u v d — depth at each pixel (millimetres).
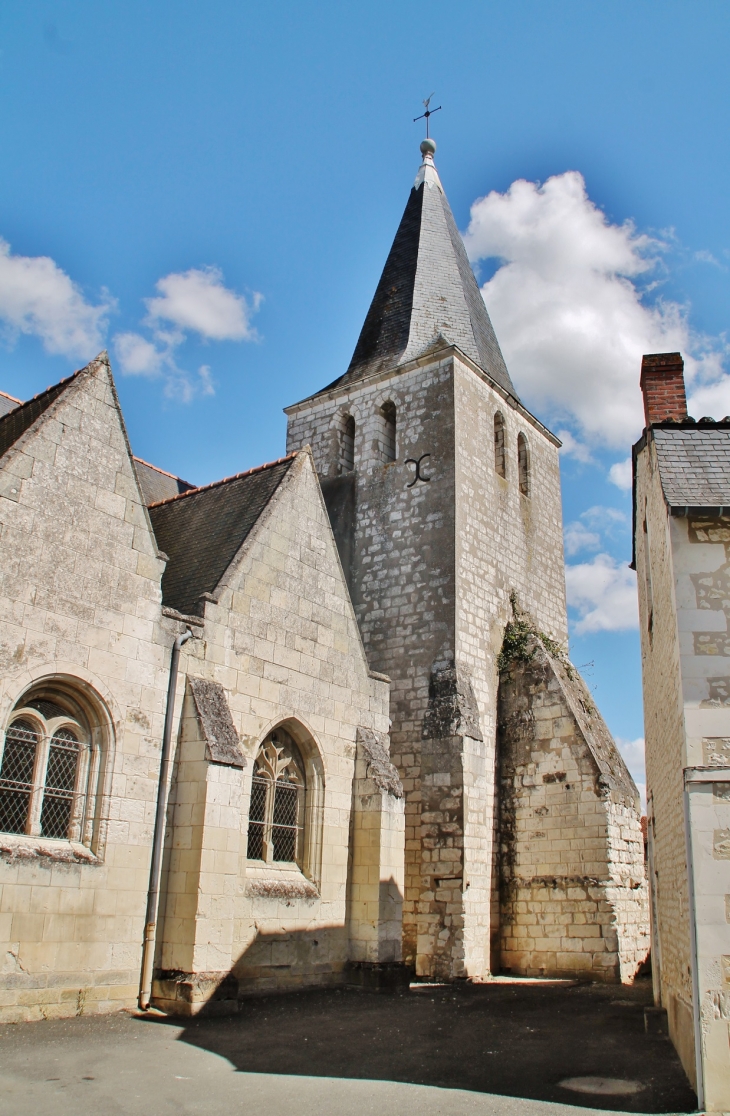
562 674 22688
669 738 10789
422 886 19281
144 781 12547
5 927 10555
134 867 12172
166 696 13117
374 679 17562
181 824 12711
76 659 11914
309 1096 8281
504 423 26312
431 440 23766
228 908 12602
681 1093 8484
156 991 12078
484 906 19500
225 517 16781
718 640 9258
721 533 9672
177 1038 10383
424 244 28469
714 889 8477
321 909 15180
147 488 22141
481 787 20078
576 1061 9961
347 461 26125
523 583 25062
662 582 11086
